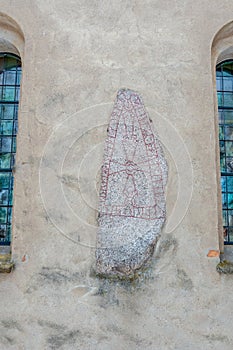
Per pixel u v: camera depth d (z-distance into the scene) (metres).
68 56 3.84
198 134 3.69
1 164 4.05
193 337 3.25
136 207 3.47
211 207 3.52
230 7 4.06
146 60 3.86
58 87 3.75
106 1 4.03
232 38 4.26
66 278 3.32
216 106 3.95
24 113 3.70
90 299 3.29
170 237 3.43
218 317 3.29
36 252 3.37
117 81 3.78
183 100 3.77
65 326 3.23
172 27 3.98
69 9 4.00
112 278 3.32
